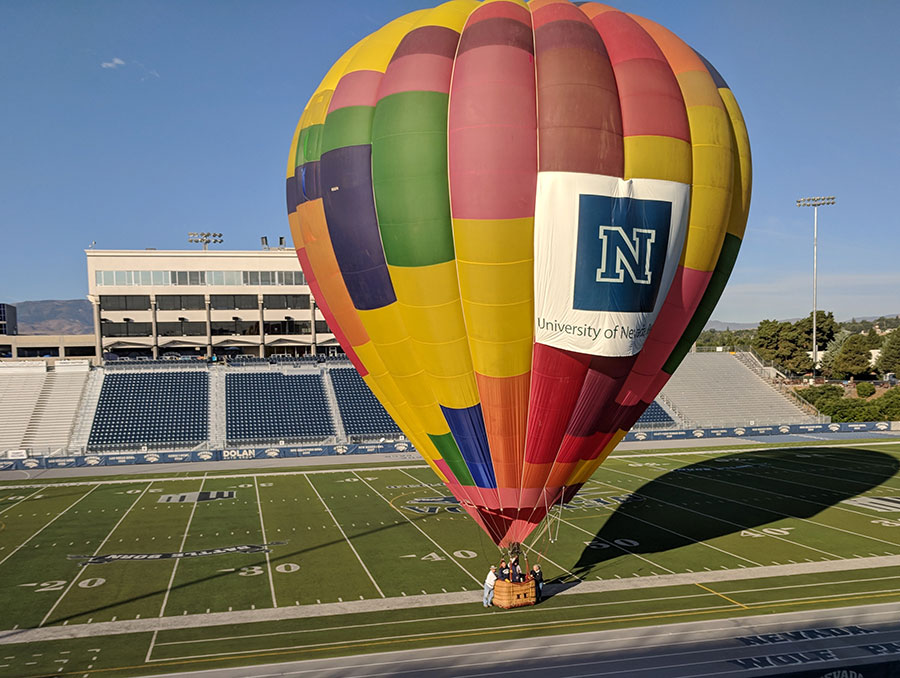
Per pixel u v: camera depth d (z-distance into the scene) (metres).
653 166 19.06
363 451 59.91
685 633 21.53
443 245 19.19
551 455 21.12
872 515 37.12
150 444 61.03
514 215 18.36
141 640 21.22
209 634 21.69
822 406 78.69
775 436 68.94
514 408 20.34
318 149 21.08
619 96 19.27
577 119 18.30
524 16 19.95
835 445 62.78
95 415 64.50
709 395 78.81
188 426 64.19
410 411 22.38
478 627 22.05
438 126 18.86
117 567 28.59
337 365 77.12
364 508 39.09
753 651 20.20
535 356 19.72
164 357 83.62
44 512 38.47
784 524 35.19
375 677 18.69
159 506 39.84
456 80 18.97
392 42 21.00
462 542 32.12
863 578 26.88
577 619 22.69
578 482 22.59
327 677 18.70
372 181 19.73
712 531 33.88
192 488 45.22
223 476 49.59
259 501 41.06
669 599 24.55
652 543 31.81
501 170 18.23
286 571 28.00
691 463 53.38
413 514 37.59
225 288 86.00
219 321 86.12
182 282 85.12
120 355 89.62
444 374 20.50
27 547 31.53
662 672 18.89
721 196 20.47
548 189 18.25
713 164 20.19
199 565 28.78
